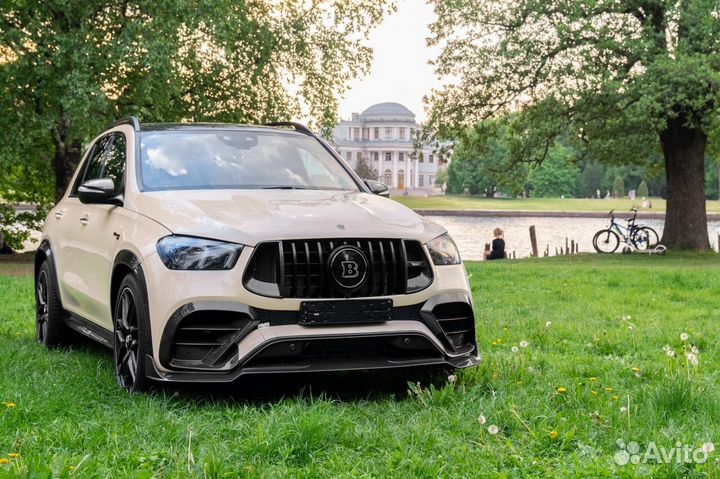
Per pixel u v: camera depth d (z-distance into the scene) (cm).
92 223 583
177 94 2414
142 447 363
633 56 2711
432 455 352
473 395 456
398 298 461
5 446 369
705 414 425
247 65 2691
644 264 2417
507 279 1423
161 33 2206
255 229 450
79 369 556
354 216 478
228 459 345
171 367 441
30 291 1138
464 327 496
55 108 2272
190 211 477
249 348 432
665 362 594
